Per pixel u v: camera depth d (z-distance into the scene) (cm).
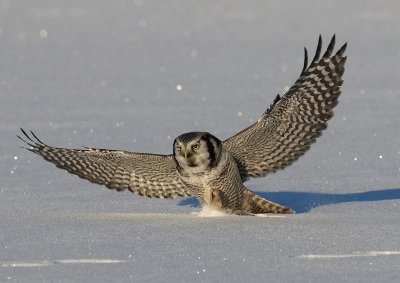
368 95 2080
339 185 1204
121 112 1923
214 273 748
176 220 978
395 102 1967
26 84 2394
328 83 998
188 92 2211
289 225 936
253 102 2039
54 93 2227
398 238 866
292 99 989
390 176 1256
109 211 1057
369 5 4353
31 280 736
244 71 2588
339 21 3822
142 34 3678
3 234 911
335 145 1508
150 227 938
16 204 1098
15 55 3075
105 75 2569
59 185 1220
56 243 866
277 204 1021
